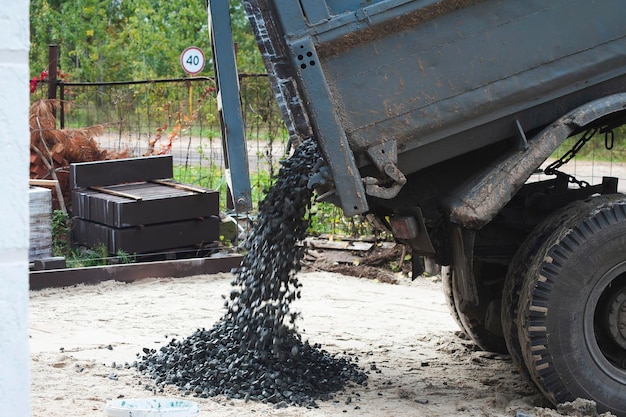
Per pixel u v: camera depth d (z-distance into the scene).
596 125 8.11
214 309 10.98
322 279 13.04
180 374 7.76
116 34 40.00
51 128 15.45
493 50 6.98
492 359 9.07
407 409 7.23
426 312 11.21
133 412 6.27
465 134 7.13
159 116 23.84
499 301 8.46
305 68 6.68
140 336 9.59
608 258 7.00
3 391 3.10
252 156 18.66
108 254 12.85
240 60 31.17
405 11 6.76
